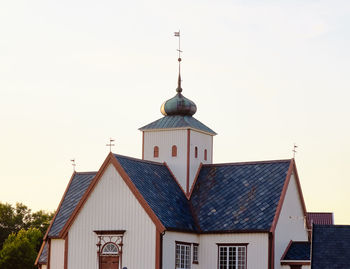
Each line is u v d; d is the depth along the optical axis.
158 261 81.81
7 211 180.88
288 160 91.62
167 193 90.19
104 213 85.62
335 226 79.94
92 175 103.81
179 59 101.38
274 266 85.19
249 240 86.19
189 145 95.88
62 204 101.31
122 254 83.94
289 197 90.69
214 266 87.81
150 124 99.00
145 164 91.75
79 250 86.38
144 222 83.31
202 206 91.62
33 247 151.75
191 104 99.19
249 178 92.00
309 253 87.19
